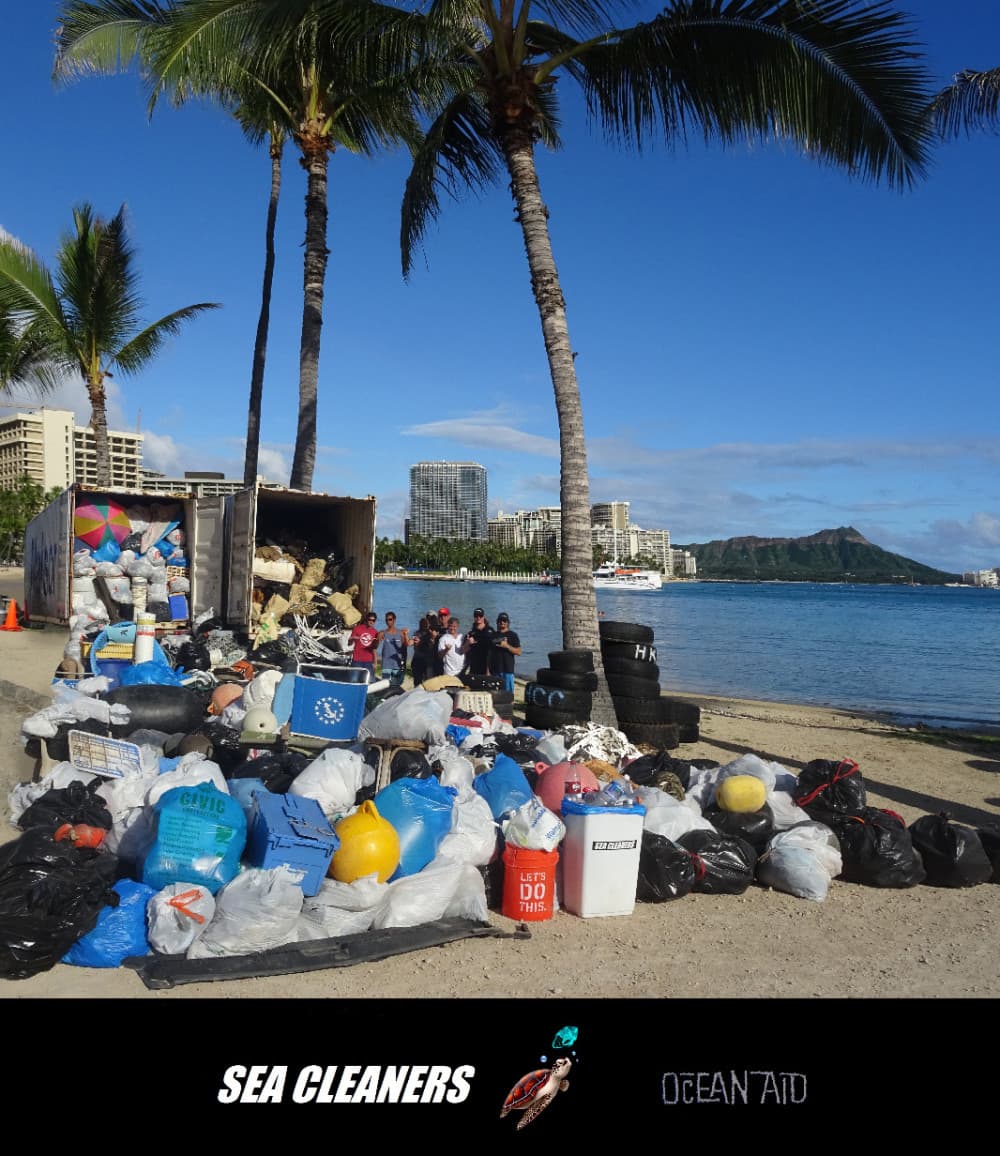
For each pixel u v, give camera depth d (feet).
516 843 19.08
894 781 33.88
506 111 34.53
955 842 22.12
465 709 31.37
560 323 34.12
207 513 46.98
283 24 33.01
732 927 19.03
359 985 15.39
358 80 40.09
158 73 35.19
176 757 23.47
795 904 20.66
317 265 55.72
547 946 17.58
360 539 47.24
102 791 19.42
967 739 45.03
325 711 25.05
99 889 15.98
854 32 30.35
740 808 23.27
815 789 23.63
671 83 33.68
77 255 71.61
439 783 21.54
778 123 33.19
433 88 42.47
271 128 66.28
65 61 43.98
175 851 16.85
